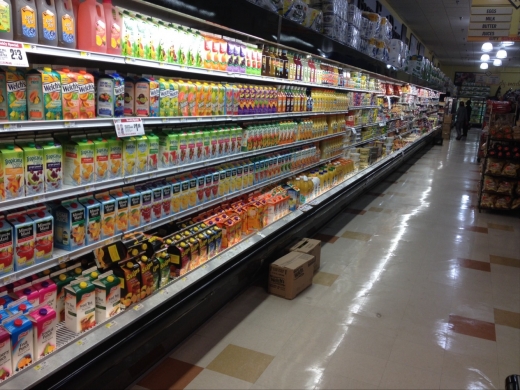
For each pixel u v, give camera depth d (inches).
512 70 1108.5
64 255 85.5
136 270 95.1
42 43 76.4
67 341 80.4
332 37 216.8
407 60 459.5
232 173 142.6
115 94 93.4
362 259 185.2
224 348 115.0
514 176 266.1
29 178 77.0
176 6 98.3
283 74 168.2
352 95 268.5
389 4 483.8
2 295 78.8
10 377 69.1
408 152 422.9
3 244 74.1
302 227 171.6
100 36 87.0
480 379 107.4
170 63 106.7
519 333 130.6
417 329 130.0
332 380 104.0
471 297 154.0
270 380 102.8
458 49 840.3
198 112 121.2
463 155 563.2
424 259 189.3
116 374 85.3
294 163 190.9
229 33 136.8
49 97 78.0
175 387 99.2
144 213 105.9
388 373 107.8
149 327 92.4
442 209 279.9
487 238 223.8
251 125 152.3
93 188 89.7
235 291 143.3
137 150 100.4
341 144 261.4
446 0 460.8
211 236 123.2
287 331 124.7
